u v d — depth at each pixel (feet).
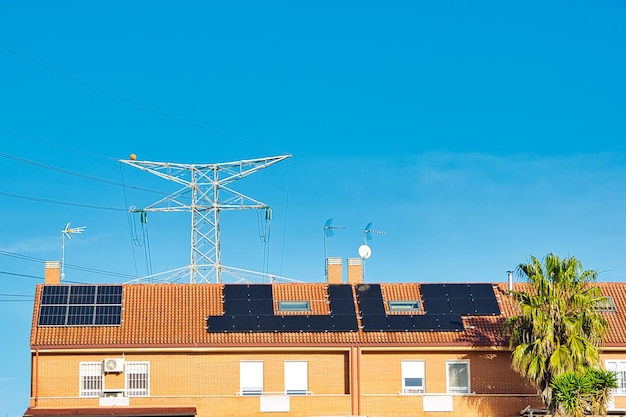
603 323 165.89
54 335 173.27
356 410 172.24
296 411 171.63
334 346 174.81
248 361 175.32
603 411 155.74
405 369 176.86
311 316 179.01
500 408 172.76
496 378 176.45
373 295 184.24
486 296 184.75
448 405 172.86
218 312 179.22
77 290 181.27
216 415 170.50
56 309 177.27
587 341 162.30
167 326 175.94
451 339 176.14
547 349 162.50
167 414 166.81
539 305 166.09
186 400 170.71
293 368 175.94
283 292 184.14
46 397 170.19
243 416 170.81
